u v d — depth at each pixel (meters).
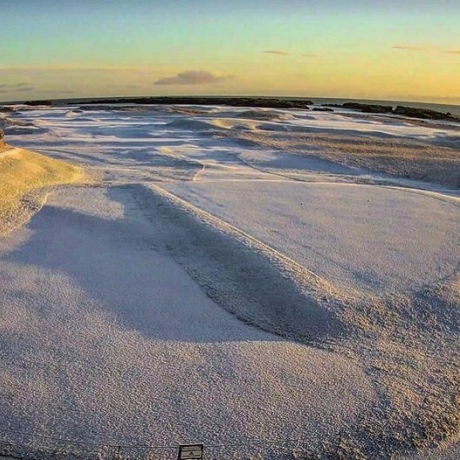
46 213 13.31
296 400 6.46
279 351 7.50
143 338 7.75
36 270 10.04
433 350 7.80
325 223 13.33
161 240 11.75
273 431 5.98
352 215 14.20
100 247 11.35
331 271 10.13
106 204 14.39
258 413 6.23
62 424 5.99
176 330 8.02
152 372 6.92
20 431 5.88
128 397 6.43
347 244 11.74
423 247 11.77
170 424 6.03
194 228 12.15
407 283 9.73
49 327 7.99
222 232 11.70
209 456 5.64
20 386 6.57
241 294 9.15
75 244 11.47
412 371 7.19
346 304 8.65
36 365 7.01
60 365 7.03
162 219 13.07
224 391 6.57
